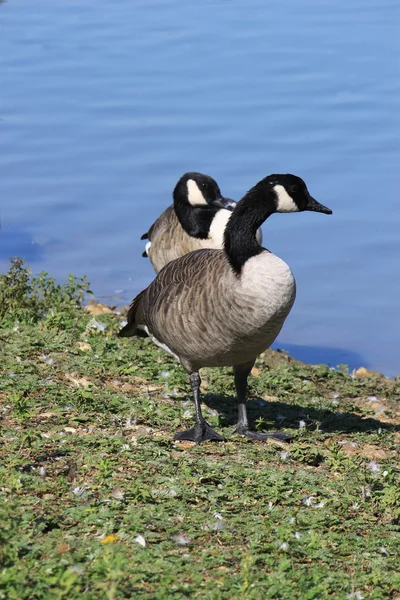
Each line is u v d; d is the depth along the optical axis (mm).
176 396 14703
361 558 9445
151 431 12820
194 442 12719
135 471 10984
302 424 13844
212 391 15438
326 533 9977
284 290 12000
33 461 10906
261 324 12031
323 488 11297
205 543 9281
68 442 11648
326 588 8531
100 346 16438
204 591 8102
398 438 14188
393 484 11711
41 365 15016
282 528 9492
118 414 13297
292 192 12828
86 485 10328
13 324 17219
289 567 8914
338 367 18906
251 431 13367
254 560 8781
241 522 9867
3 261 24422
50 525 9172
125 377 15242
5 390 13461
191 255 13445
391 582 8875
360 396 17109
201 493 10508
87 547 8719
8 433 11711
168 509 9969
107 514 9477
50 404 13172
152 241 21422
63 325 17766
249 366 13203
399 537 10086
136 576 8172
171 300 12859
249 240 12242
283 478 11266
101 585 7523
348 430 14312
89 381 14625
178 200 20516
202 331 12469
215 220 20188
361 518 10531
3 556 8078
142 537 9039
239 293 11945
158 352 16938
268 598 8211
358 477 11711
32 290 18891
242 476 11250
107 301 23000
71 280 19781
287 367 18188
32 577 7934
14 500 9500
